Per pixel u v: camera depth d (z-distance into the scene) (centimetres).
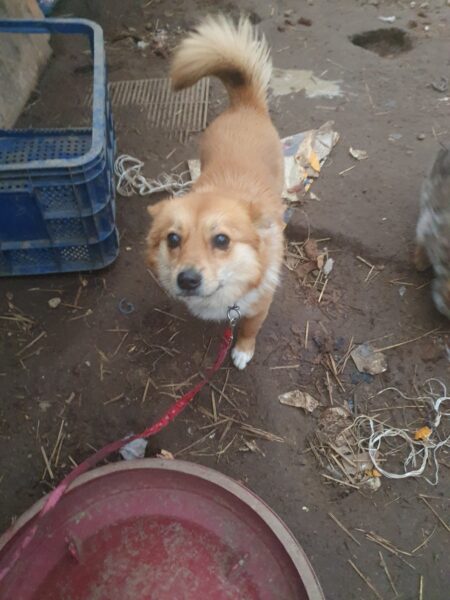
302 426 62
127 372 66
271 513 43
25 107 103
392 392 65
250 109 71
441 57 107
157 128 98
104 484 45
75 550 41
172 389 65
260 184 61
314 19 120
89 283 75
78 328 70
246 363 67
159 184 87
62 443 61
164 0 130
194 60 69
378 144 91
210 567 41
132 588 40
